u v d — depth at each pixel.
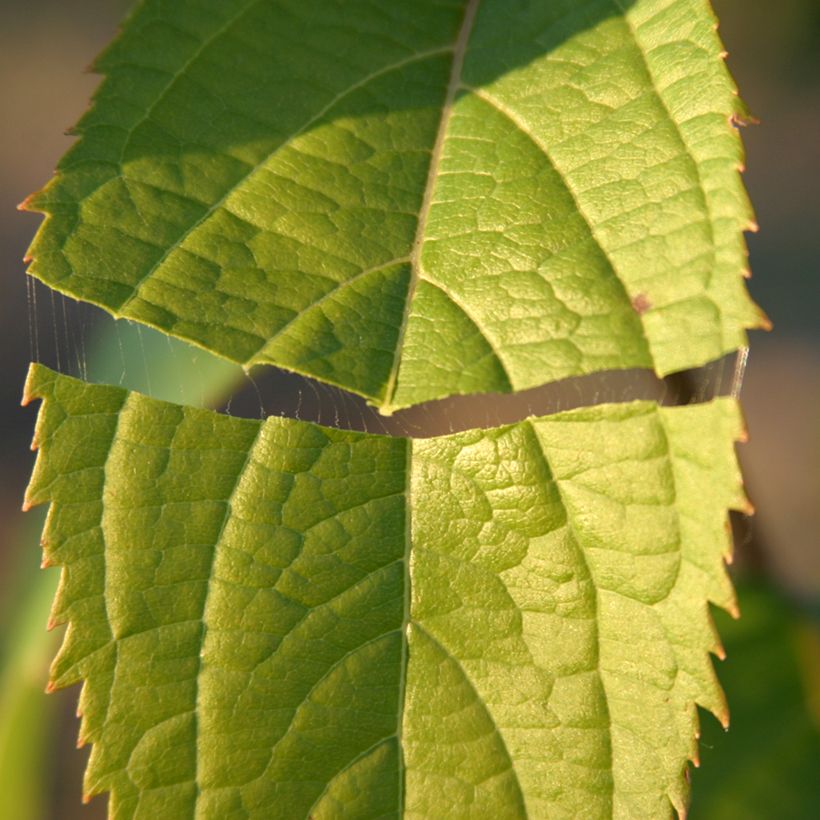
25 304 0.97
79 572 0.38
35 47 1.13
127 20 0.39
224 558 0.38
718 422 0.38
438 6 0.39
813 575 0.56
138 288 0.38
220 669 0.38
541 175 0.39
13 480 0.89
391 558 0.38
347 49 0.39
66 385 0.38
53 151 1.06
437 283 0.38
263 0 0.39
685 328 0.38
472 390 0.38
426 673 0.38
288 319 0.38
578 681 0.38
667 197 0.38
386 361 0.38
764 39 0.96
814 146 0.97
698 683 0.38
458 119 0.39
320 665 0.38
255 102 0.39
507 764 0.38
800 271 0.94
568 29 0.39
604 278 0.38
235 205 0.39
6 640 0.44
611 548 0.38
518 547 0.38
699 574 0.38
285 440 0.38
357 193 0.39
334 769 0.38
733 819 0.43
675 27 0.39
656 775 0.38
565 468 0.38
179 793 0.38
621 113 0.39
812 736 0.43
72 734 0.71
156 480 0.38
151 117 0.39
